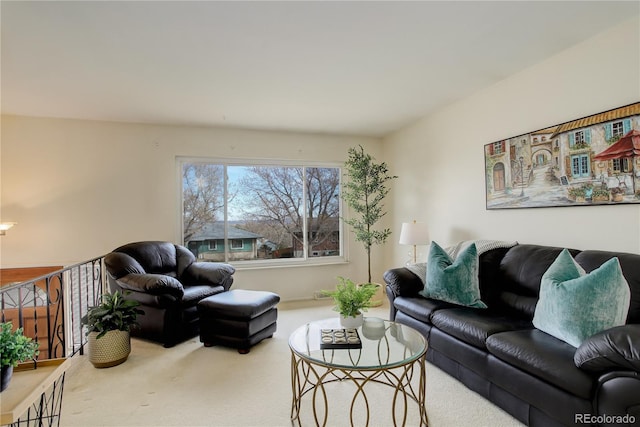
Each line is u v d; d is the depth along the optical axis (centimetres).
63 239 381
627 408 132
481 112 322
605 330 149
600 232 226
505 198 297
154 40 222
